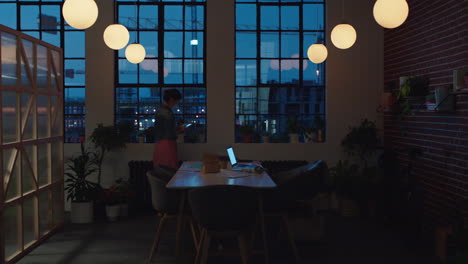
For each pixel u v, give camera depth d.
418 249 4.75
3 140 4.24
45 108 5.29
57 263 4.31
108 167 6.68
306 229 4.92
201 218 3.64
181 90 6.86
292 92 6.95
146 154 6.70
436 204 5.27
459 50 4.71
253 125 6.95
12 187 4.40
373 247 4.82
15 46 4.52
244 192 3.60
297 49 6.93
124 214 6.24
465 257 3.62
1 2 6.66
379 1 3.95
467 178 4.59
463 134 4.66
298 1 6.88
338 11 6.73
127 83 6.83
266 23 6.89
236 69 6.89
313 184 4.47
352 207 6.16
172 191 4.30
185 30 6.84
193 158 6.73
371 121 6.78
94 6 4.07
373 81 6.77
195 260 4.05
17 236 4.46
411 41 5.86
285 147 6.77
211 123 6.74
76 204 5.90
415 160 5.80
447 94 4.74
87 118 6.62
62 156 5.79
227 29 6.71
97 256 4.53
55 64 5.62
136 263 4.31
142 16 6.81
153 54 6.84
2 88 4.20
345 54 6.76
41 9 6.68
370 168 6.35
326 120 6.83
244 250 3.75
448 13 4.94
